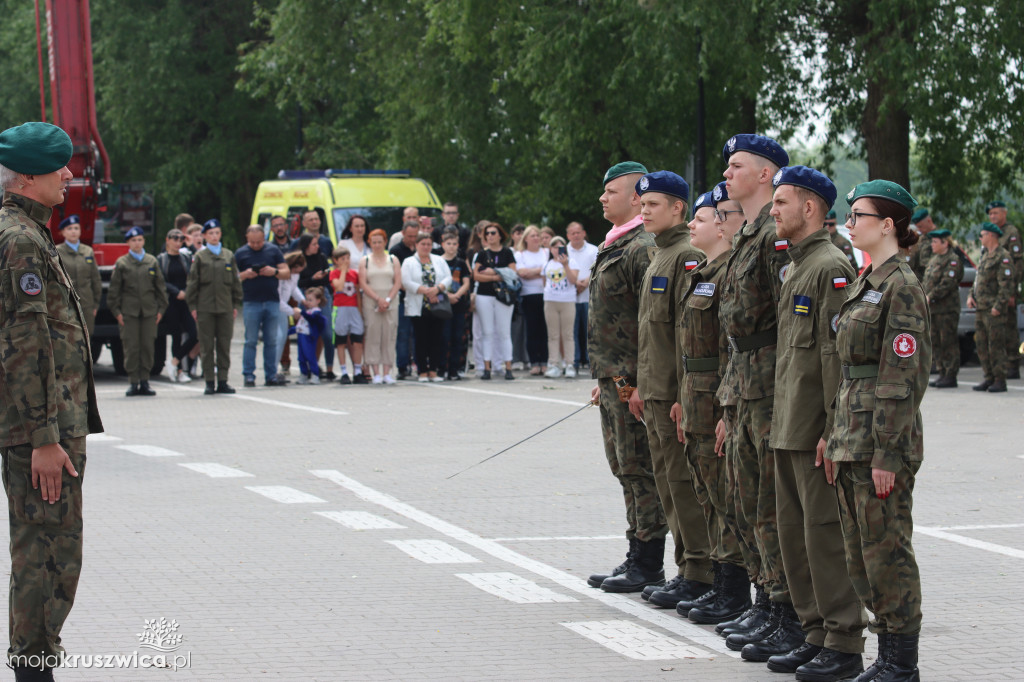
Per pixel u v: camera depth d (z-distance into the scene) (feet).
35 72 172.35
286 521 36.06
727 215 25.30
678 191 26.84
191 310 68.39
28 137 20.20
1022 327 76.69
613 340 28.19
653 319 26.84
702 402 25.67
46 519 20.10
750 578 25.58
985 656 23.70
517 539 33.94
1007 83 87.81
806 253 22.52
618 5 93.30
